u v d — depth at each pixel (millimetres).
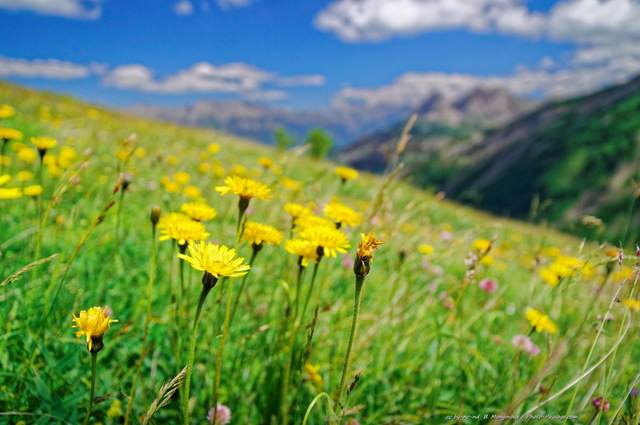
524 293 4809
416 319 2883
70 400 1620
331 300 2834
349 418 1889
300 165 14508
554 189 74000
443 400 2344
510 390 2207
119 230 3490
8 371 1781
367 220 2512
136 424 1699
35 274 2053
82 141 6926
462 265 4566
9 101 12336
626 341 2166
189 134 16562
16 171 4395
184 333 2119
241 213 1475
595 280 2564
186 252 1703
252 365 2260
